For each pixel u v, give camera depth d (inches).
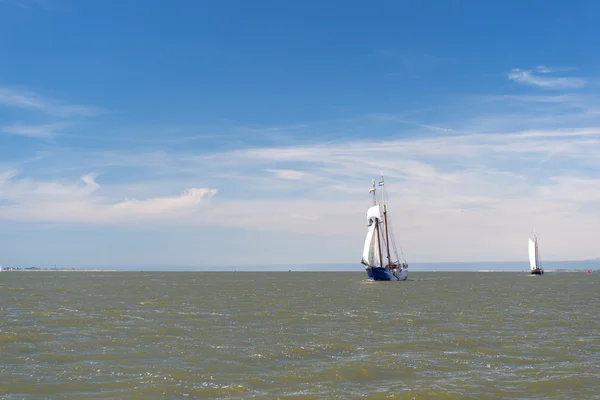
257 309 2618.1
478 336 1686.8
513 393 1018.1
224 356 1353.3
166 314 2346.2
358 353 1398.9
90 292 4183.1
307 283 6565.0
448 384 1080.2
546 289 4795.8
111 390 1028.5
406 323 2030.0
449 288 5007.4
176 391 1023.6
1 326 1878.7
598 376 1144.2
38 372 1169.4
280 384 1081.4
